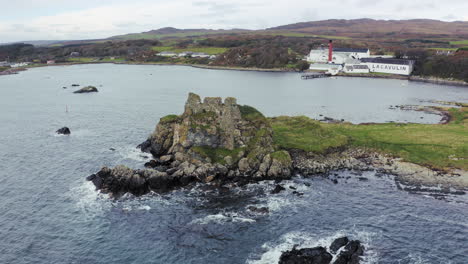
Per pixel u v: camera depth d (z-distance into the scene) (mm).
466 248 49469
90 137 102000
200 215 58406
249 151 76000
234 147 76562
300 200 63469
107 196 65000
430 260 46969
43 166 79688
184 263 47094
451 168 75125
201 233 53438
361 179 72250
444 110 138500
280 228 54625
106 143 96000
